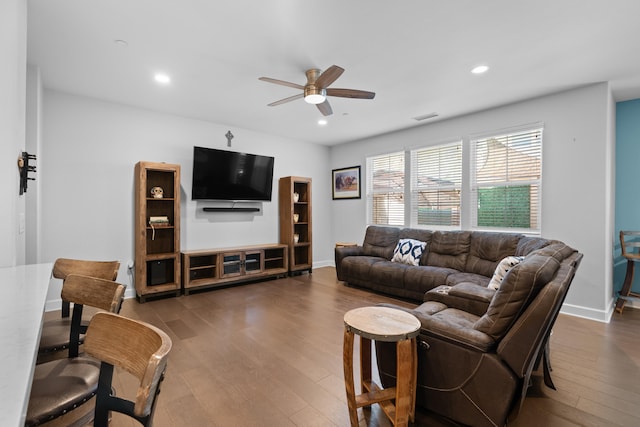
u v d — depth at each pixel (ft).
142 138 13.74
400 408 5.07
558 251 7.03
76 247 12.19
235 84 10.98
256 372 7.32
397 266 13.65
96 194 12.61
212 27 7.55
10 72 5.55
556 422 5.64
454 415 5.48
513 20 7.26
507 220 13.28
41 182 11.30
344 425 5.58
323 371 7.39
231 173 16.06
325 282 16.44
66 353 6.44
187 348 8.54
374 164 18.94
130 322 2.83
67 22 7.35
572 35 7.90
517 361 4.88
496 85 11.10
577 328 10.11
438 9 6.86
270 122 15.84
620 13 6.97
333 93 9.75
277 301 12.94
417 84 10.97
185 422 5.61
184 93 11.91
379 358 6.31
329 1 6.58
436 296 8.52
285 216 18.30
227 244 16.61
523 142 12.78
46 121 11.52
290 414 5.86
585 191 11.19
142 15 7.08
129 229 13.39
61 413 3.30
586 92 11.18
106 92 11.81
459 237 13.56
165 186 14.25
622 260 12.71
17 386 1.77
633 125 12.35
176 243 13.62
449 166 15.21
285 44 8.33
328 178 21.36
